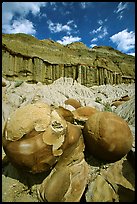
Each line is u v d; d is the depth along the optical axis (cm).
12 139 372
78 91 2906
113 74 4488
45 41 4331
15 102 1030
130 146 427
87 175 397
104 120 422
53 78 3662
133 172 413
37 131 375
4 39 3456
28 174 399
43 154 366
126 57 5647
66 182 366
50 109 425
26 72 3300
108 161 436
